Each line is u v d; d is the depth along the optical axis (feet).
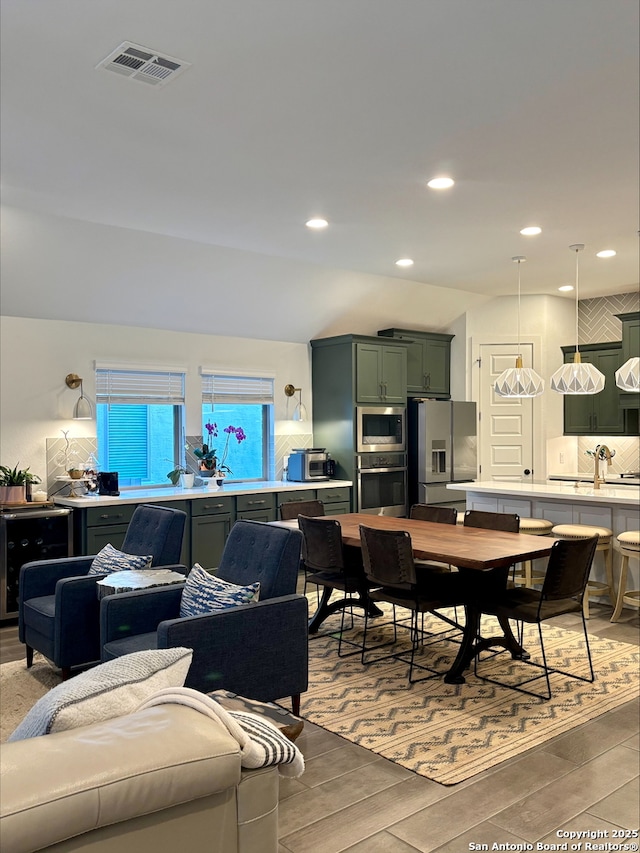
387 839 8.10
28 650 14.10
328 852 7.86
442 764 9.86
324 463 24.41
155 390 22.20
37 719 5.06
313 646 15.31
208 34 8.58
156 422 22.52
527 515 20.10
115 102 10.39
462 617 17.62
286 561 11.30
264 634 10.57
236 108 10.62
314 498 23.39
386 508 25.21
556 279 23.86
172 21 8.29
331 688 12.83
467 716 11.51
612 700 12.12
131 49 8.91
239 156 12.56
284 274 21.72
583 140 11.96
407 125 11.29
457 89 10.07
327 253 19.86
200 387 23.17
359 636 16.07
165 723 4.80
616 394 26.05
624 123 11.30
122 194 14.64
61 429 20.21
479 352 27.40
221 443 23.98
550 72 9.60
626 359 24.58
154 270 19.63
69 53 8.99
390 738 10.73
